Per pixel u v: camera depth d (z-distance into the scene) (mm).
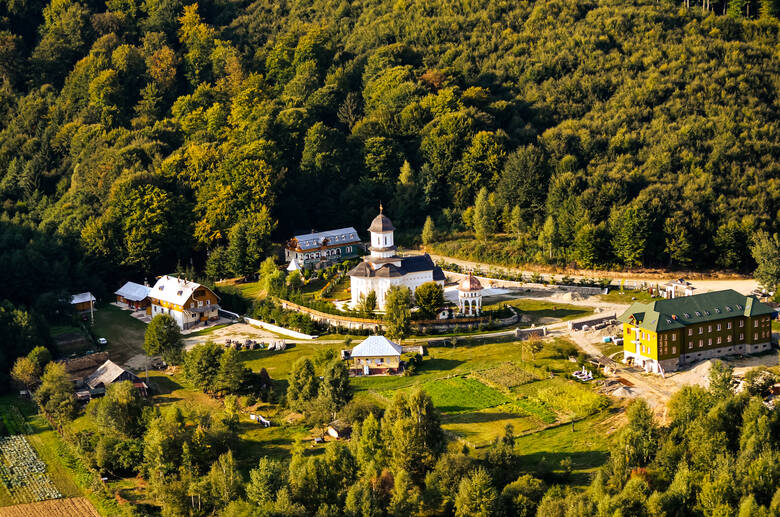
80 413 154125
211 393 162500
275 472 118500
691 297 163500
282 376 168125
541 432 136750
